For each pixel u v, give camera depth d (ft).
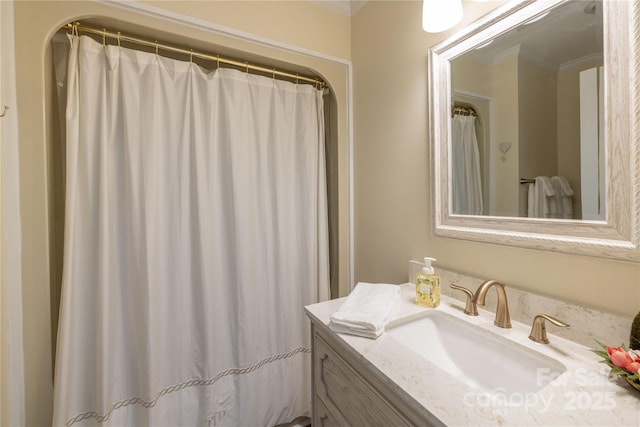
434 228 3.61
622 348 1.90
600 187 2.22
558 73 2.46
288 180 5.01
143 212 3.72
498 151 2.94
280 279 4.91
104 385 3.51
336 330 2.64
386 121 4.42
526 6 2.63
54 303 3.60
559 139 2.47
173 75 4.02
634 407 1.61
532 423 1.51
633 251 2.01
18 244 3.06
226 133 4.35
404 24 4.05
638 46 1.99
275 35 4.49
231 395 4.52
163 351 3.95
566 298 2.43
